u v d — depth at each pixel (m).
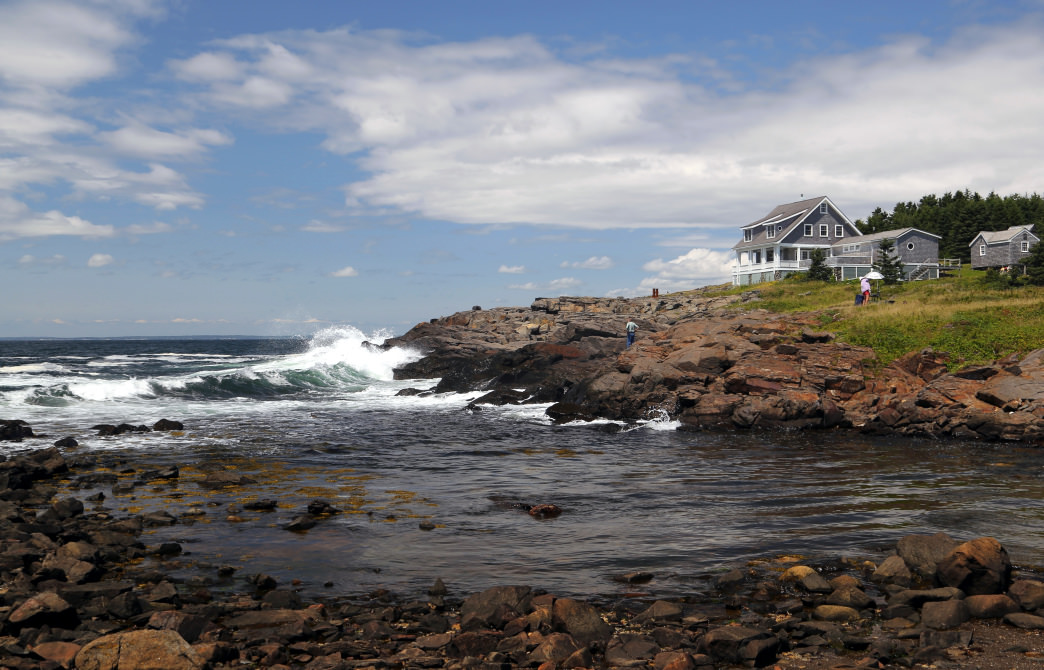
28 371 56.88
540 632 8.54
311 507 14.77
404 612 9.44
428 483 18.09
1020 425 24.88
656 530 13.52
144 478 18.33
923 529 13.36
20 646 7.97
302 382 47.66
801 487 17.50
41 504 15.63
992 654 7.94
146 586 10.39
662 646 8.35
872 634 8.64
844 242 78.25
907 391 30.11
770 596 9.99
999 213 87.38
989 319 35.47
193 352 110.25
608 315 69.69
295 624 8.73
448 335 61.75
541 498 16.34
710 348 34.03
